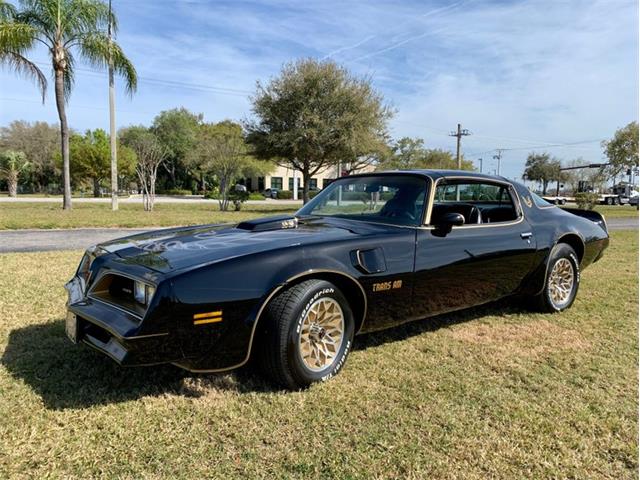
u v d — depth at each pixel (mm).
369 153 25812
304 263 2727
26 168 47500
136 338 2316
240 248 2719
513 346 3598
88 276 3020
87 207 20875
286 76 24156
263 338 2664
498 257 3836
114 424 2344
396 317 3246
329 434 2305
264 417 2451
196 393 2703
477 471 2053
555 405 2654
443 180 3629
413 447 2209
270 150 24969
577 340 3758
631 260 7766
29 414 2400
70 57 17812
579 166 57469
